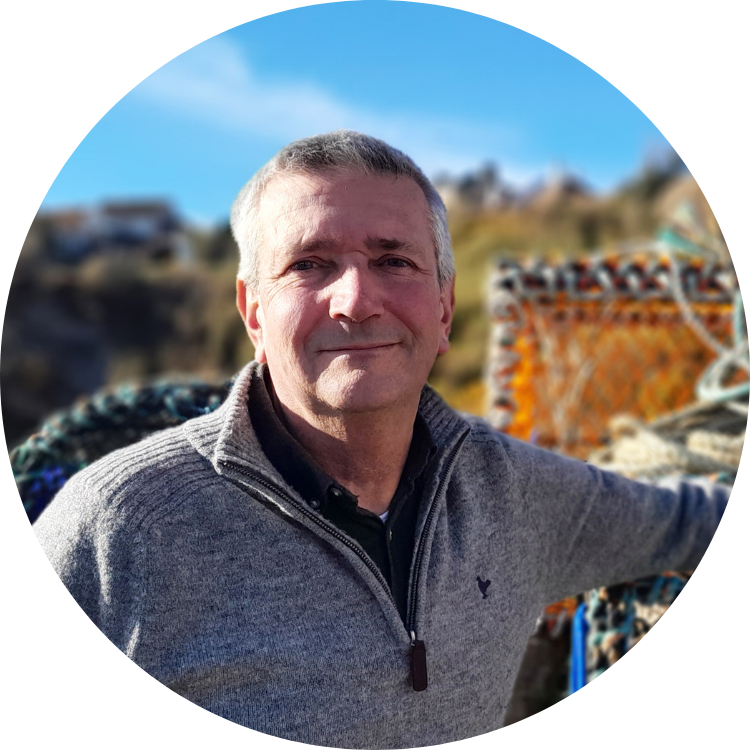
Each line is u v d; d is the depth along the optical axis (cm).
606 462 236
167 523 120
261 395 141
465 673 137
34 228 3111
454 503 147
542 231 2325
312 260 131
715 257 263
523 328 270
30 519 179
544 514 159
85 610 120
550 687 208
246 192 144
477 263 2019
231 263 2784
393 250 131
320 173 132
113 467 128
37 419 1611
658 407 288
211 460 127
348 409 127
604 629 186
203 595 121
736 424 234
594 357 283
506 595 147
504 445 160
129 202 3509
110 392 202
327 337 128
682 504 177
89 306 2188
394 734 129
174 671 118
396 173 136
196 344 2008
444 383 1077
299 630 124
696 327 252
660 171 2488
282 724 120
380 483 142
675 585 181
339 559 129
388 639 129
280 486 125
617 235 2181
